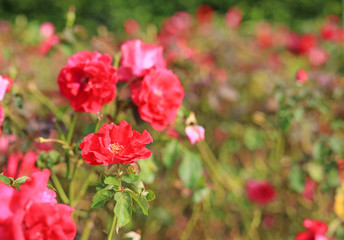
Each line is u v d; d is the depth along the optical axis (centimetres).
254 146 155
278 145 152
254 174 162
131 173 94
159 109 104
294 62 252
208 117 153
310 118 149
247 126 156
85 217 116
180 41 182
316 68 238
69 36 128
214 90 150
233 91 152
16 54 163
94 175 118
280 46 257
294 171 137
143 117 104
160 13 441
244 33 264
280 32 276
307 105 135
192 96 147
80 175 119
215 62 192
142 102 104
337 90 148
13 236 85
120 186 94
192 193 132
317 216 144
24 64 149
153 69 105
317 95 135
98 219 113
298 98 133
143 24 412
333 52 240
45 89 145
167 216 143
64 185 118
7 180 93
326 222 138
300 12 427
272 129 152
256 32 276
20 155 118
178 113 112
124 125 93
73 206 109
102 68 100
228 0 437
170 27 265
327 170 136
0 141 121
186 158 122
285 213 152
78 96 103
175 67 151
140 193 95
